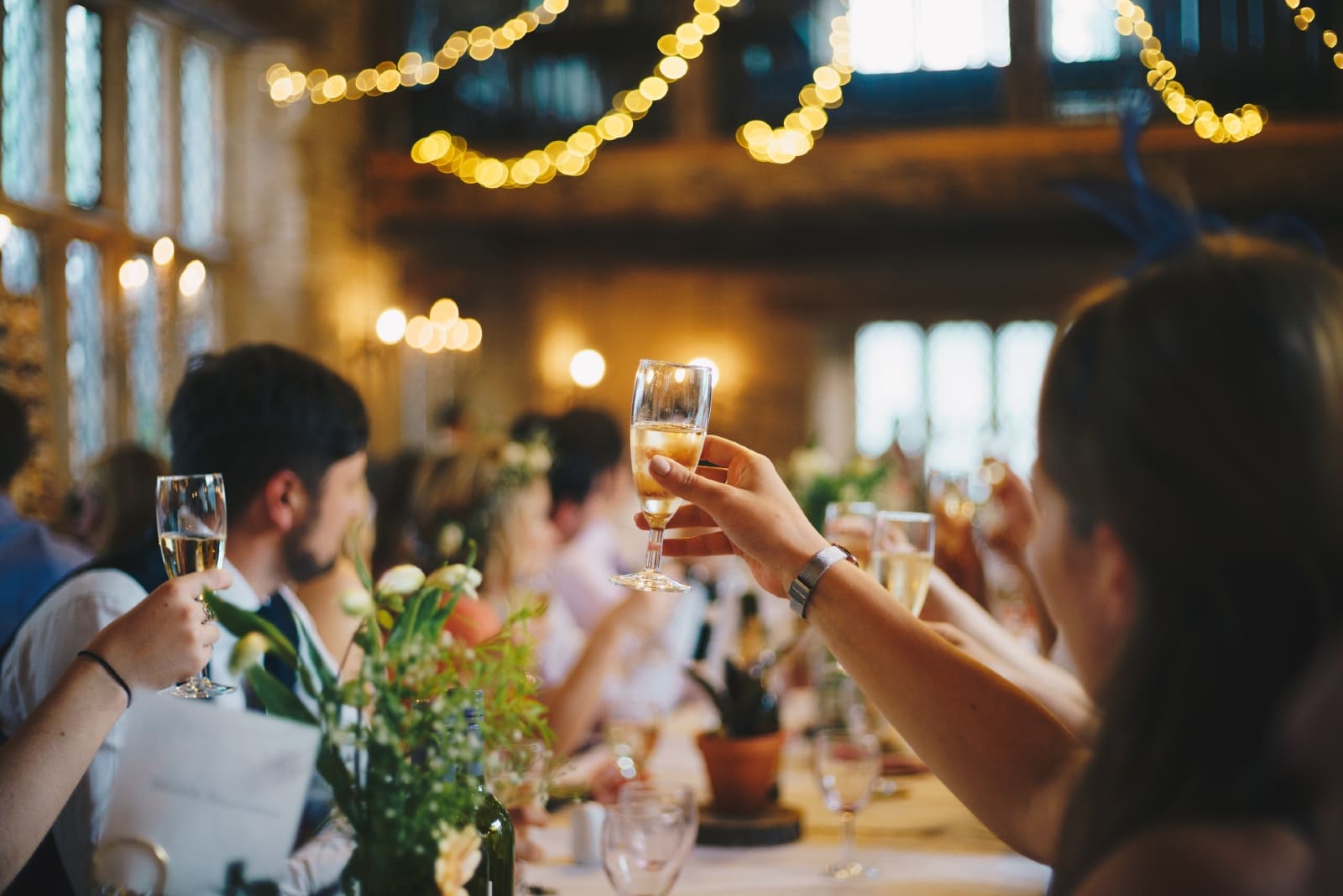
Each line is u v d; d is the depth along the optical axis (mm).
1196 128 7684
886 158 8656
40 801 1044
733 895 1515
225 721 920
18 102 5801
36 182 5949
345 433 1569
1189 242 740
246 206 7969
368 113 9258
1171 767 644
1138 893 614
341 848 1226
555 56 10469
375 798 950
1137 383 664
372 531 2881
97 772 1342
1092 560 731
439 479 2809
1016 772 1049
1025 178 8477
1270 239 723
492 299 11102
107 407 6383
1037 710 1078
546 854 1680
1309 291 658
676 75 8828
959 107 9820
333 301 8727
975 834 1812
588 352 9633
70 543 3088
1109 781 667
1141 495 658
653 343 11234
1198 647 646
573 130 10438
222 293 7738
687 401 1214
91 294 6340
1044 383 746
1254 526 628
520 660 1107
